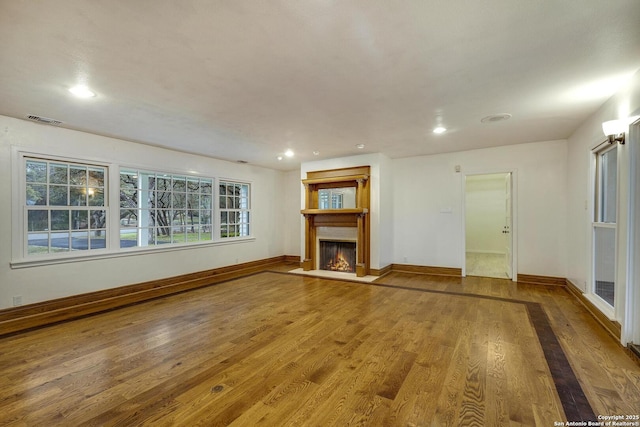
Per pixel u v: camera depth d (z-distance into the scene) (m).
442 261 5.64
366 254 5.57
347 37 1.91
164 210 5.07
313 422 1.72
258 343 2.78
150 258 4.73
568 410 1.78
